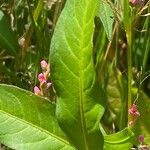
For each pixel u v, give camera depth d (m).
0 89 0.18
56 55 0.16
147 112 0.23
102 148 0.18
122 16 0.19
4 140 0.18
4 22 0.26
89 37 0.16
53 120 0.18
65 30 0.16
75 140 0.18
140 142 0.20
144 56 0.27
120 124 0.25
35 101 0.18
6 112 0.18
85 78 0.17
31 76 0.27
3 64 0.27
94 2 0.15
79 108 0.17
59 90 0.17
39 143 0.18
